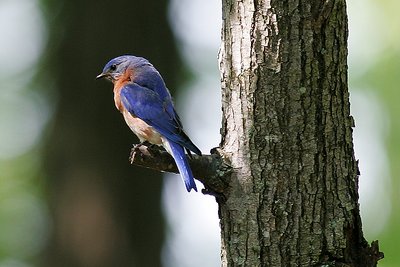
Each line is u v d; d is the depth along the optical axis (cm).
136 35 1579
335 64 848
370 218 1847
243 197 850
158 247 1568
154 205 1566
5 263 1841
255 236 842
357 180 863
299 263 833
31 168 1920
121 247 1524
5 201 1909
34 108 1866
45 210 1603
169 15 1636
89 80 1568
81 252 1524
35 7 1759
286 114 844
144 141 1083
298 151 841
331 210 838
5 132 1938
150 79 1109
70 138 1559
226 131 876
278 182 841
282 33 844
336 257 835
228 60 873
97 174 1539
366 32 1955
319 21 838
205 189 869
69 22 1605
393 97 1891
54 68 1633
